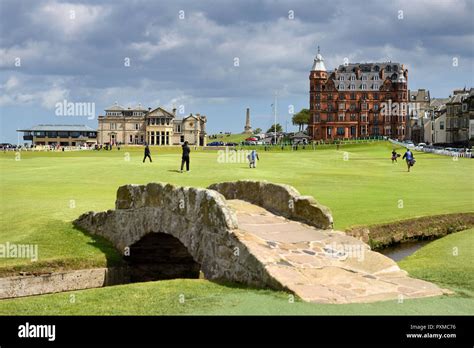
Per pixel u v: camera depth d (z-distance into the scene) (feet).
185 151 168.55
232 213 47.96
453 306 37.09
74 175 160.15
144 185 63.93
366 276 42.83
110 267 66.28
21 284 59.93
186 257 68.64
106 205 97.19
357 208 97.19
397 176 177.37
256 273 42.09
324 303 36.73
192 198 52.80
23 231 75.97
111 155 351.25
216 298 39.19
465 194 123.54
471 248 61.31
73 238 73.36
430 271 48.85
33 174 164.66
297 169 197.77
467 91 565.53
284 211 57.47
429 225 86.99
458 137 521.24
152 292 42.19
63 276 62.54
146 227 62.95
